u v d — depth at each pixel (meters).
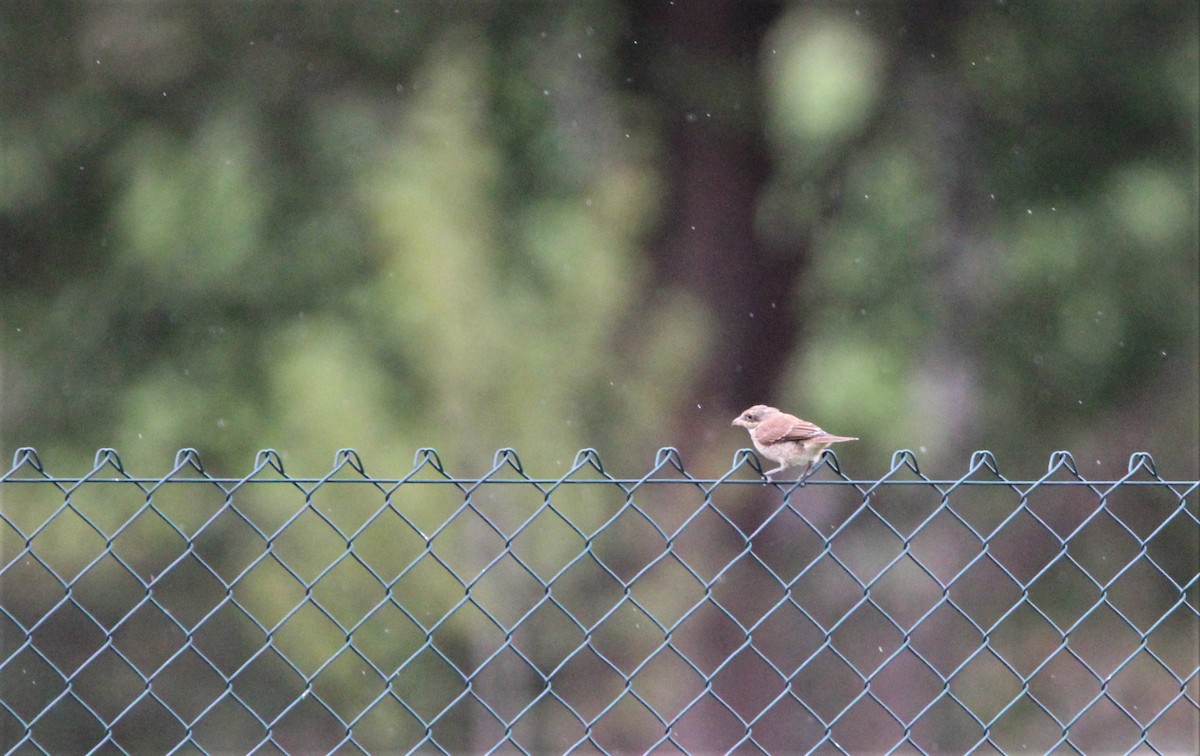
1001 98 17.95
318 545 14.19
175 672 16.44
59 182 17.92
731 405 19.08
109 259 18.00
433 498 13.82
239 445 17.00
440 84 15.71
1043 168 18.14
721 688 17.55
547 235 15.78
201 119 17.89
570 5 18.22
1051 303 18.28
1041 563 18.61
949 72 17.80
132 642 16.48
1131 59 17.80
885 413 17.72
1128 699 17.94
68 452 17.55
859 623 17.81
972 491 18.11
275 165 17.88
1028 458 18.67
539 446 13.94
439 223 13.95
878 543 17.88
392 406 15.04
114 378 17.88
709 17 18.84
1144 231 17.67
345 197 17.66
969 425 17.92
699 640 17.61
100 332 17.92
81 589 16.67
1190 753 17.02
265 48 18.05
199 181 17.41
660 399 15.88
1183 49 17.55
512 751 14.45
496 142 17.03
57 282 18.27
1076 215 18.00
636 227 16.97
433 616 13.90
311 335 16.61
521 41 18.08
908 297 18.11
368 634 14.32
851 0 17.72
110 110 17.88
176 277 17.50
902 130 18.02
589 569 15.48
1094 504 18.78
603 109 18.08
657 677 15.70
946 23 17.72
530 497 13.95
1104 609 18.64
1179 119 18.03
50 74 17.88
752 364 19.34
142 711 16.39
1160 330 18.50
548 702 15.30
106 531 16.62
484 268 14.16
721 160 19.30
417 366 14.52
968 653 17.91
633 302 16.44
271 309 17.59
